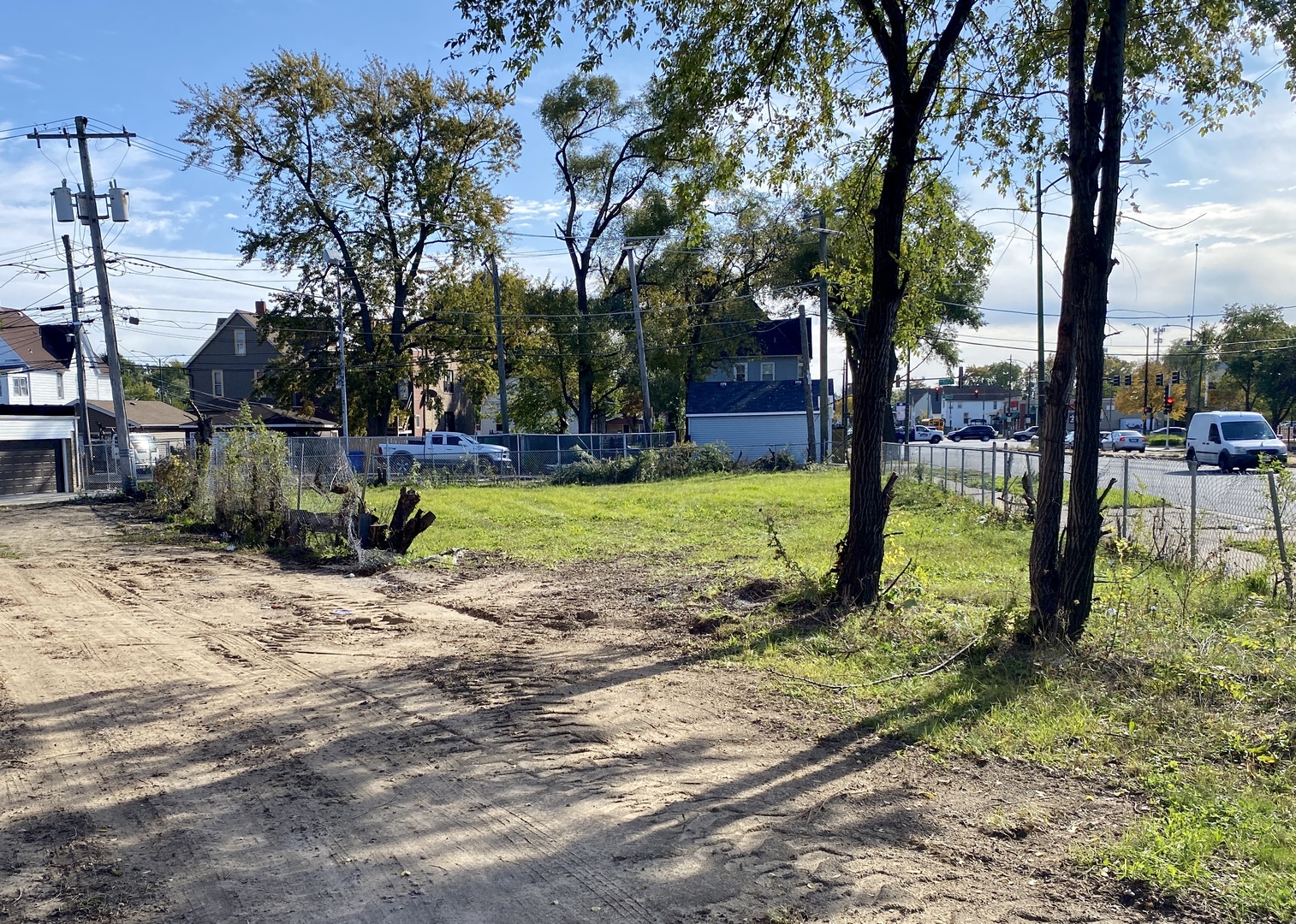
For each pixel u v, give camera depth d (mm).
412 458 37344
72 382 49781
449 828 4621
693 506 22156
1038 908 3811
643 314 47594
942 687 6941
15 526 22375
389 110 43281
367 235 43812
